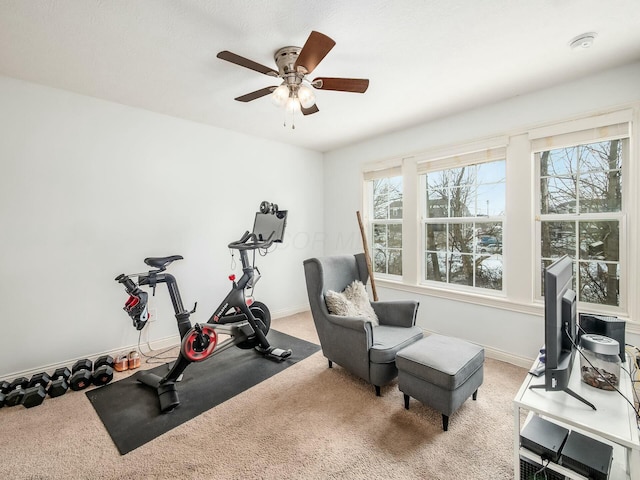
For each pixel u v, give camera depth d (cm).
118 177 277
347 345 229
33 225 239
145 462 156
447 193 322
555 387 122
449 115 303
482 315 287
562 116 235
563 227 247
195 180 327
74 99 254
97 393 222
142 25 166
